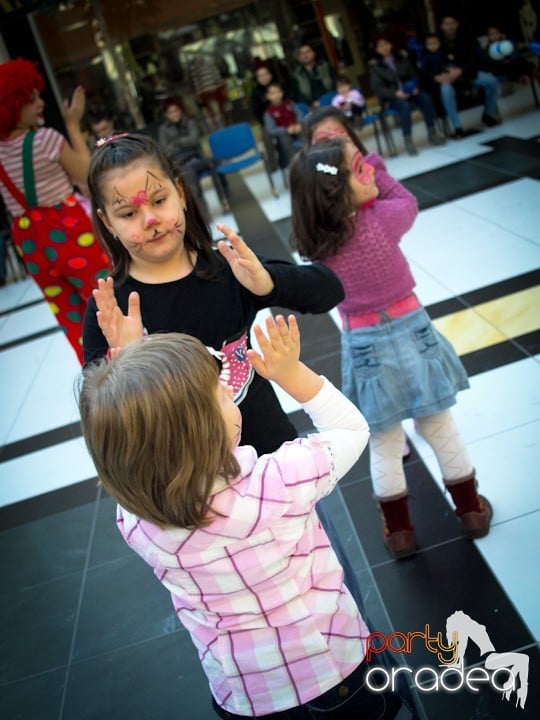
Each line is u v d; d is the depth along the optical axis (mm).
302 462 1221
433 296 4023
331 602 1267
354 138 2557
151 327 1498
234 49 9930
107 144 1472
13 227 3227
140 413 1054
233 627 1238
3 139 3039
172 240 1453
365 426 1342
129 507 1126
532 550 2174
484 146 6984
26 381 4801
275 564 1201
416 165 7125
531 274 3910
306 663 1239
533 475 2469
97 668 2275
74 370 4742
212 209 8133
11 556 2982
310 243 2055
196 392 1077
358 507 2627
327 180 1966
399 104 7531
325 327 4152
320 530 1322
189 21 9719
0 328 6141
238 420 1187
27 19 6430
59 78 9438
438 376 2111
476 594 2090
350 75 10094
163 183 1446
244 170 10047
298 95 9461
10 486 3539
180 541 1165
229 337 1501
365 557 2375
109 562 2770
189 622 1305
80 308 3391
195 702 2057
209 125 10281
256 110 8602
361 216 2062
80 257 3215
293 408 3447
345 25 9828
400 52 8180
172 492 1087
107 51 9562
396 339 2111
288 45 9953
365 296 2094
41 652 2410
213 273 1511
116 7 9375
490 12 9055
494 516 2346
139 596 2541
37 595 2697
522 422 2752
